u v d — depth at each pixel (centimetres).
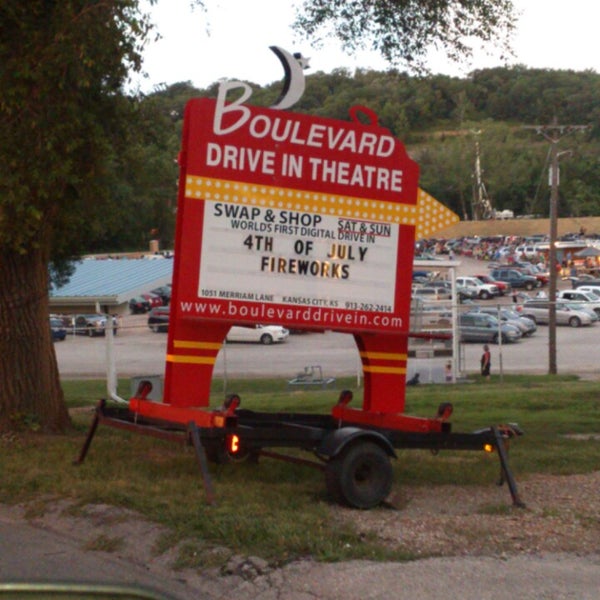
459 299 8650
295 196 1269
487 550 1020
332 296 1290
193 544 984
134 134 1591
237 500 1127
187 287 1222
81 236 2111
